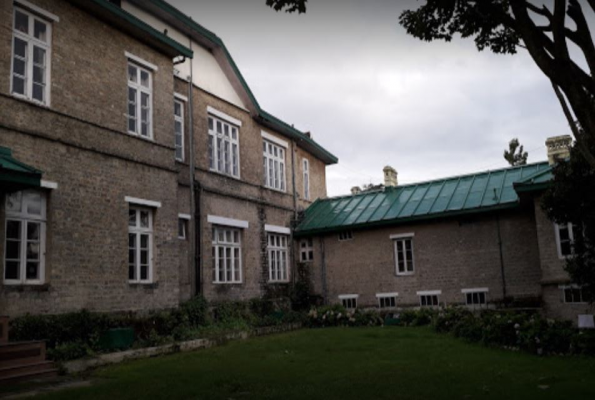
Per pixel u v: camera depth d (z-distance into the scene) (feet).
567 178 38.99
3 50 37.65
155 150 50.55
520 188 54.65
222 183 64.54
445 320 52.90
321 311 65.67
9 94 37.70
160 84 52.60
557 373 29.12
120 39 48.34
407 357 36.58
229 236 65.92
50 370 32.73
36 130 39.34
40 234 39.29
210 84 65.36
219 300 60.95
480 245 65.36
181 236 57.06
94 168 43.70
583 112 18.69
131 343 41.29
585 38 19.07
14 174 33.76
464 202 67.41
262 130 75.36
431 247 68.54
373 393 24.62
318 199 88.63
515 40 25.95
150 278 48.55
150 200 49.03
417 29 25.52
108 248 43.96
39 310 37.78
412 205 72.33
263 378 29.55
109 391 26.48
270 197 75.00
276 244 75.77
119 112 47.24
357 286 73.36
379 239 72.64
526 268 62.18
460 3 24.32
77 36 43.96
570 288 52.80
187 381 29.04
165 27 59.52
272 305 69.31
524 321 39.93
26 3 39.75
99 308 42.45
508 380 27.37
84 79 44.09
